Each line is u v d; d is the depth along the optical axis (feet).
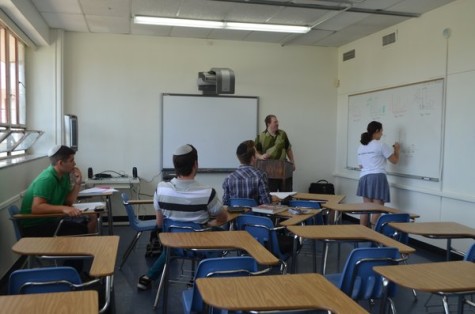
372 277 8.00
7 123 16.10
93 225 13.32
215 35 22.04
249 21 19.01
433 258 16.58
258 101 23.48
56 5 16.83
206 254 10.40
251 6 16.92
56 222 12.30
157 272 12.55
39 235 11.96
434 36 17.03
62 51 20.66
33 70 20.10
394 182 19.34
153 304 11.66
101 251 7.81
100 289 7.46
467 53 15.42
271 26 19.49
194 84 22.68
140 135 22.22
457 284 6.39
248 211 12.30
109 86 21.77
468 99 15.37
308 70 24.16
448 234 10.30
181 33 21.65
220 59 22.97
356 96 22.61
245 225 11.22
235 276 7.06
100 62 21.61
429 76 17.29
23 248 8.00
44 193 11.87
